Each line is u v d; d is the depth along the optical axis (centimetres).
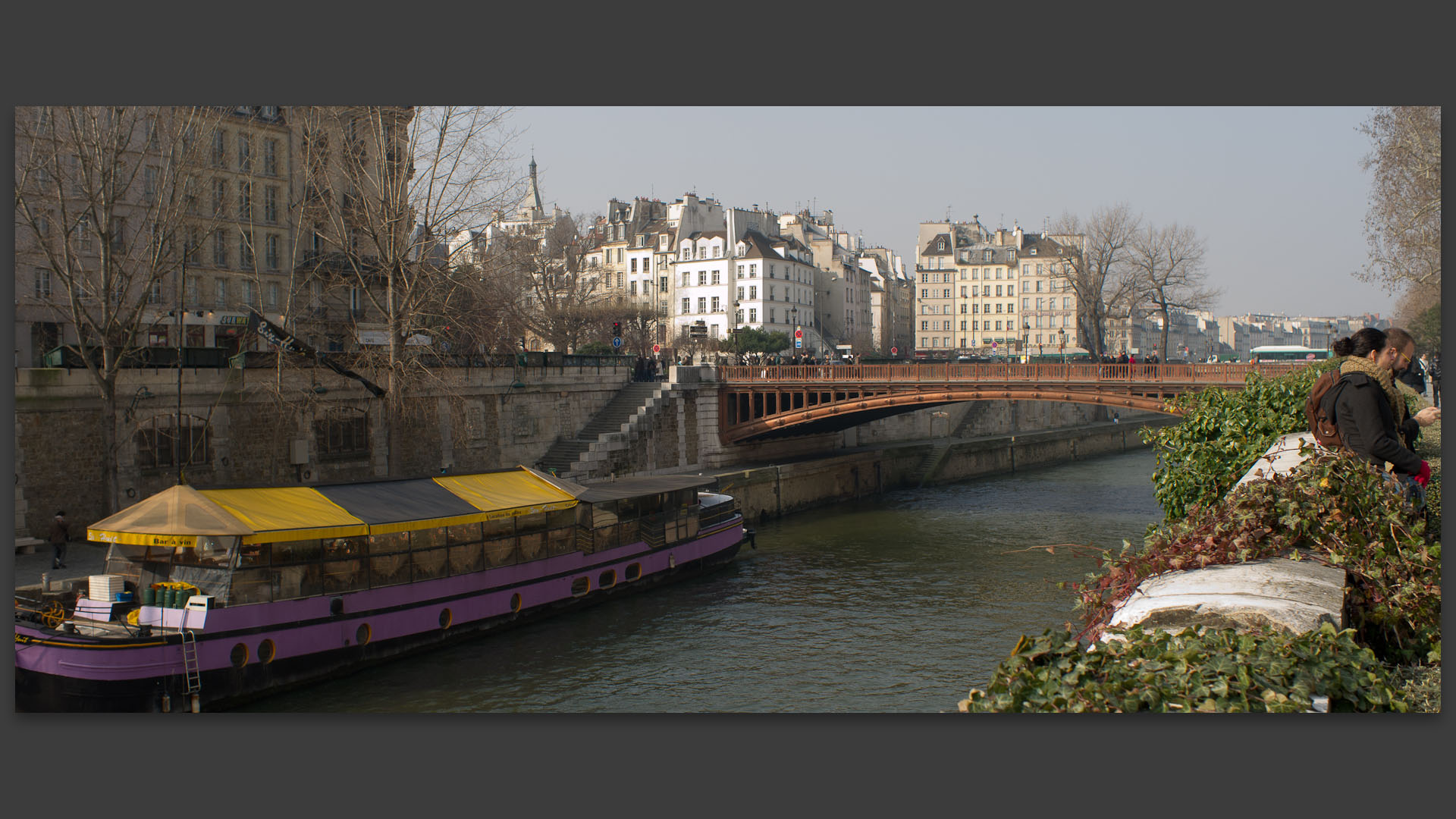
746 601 2670
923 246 13912
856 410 4259
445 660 2166
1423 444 1859
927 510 4359
